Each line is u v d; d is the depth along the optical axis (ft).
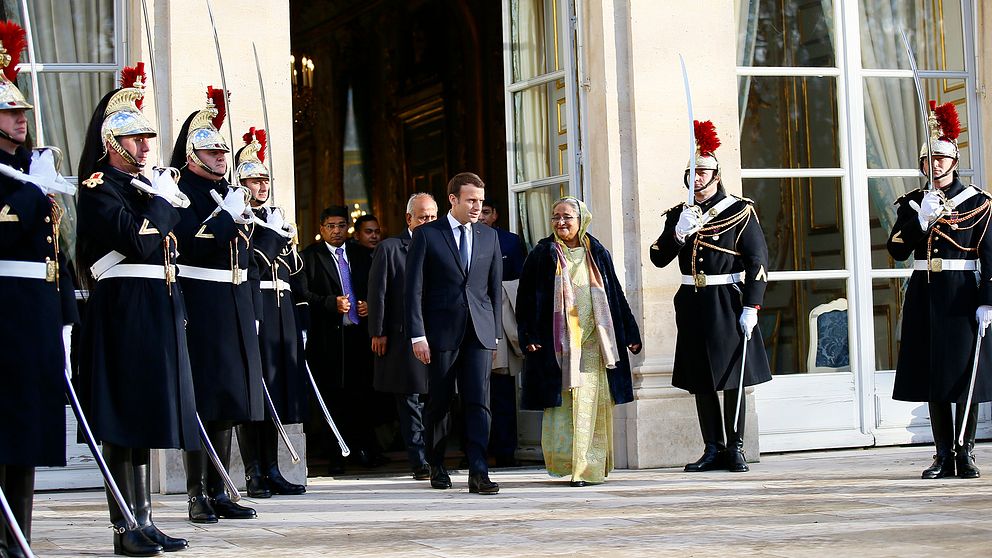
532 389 32.32
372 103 73.10
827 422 38.88
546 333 32.30
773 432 38.34
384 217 72.28
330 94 76.54
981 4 41.19
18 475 20.42
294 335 33.12
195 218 26.22
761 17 39.29
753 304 33.94
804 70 39.47
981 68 41.27
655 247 35.06
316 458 45.73
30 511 20.63
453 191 31.45
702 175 34.60
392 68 70.90
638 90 36.27
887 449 38.78
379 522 25.98
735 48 37.50
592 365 32.37
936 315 31.53
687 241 34.55
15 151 20.74
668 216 34.83
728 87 37.06
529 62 39.63
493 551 21.57
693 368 34.24
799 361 38.91
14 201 20.10
